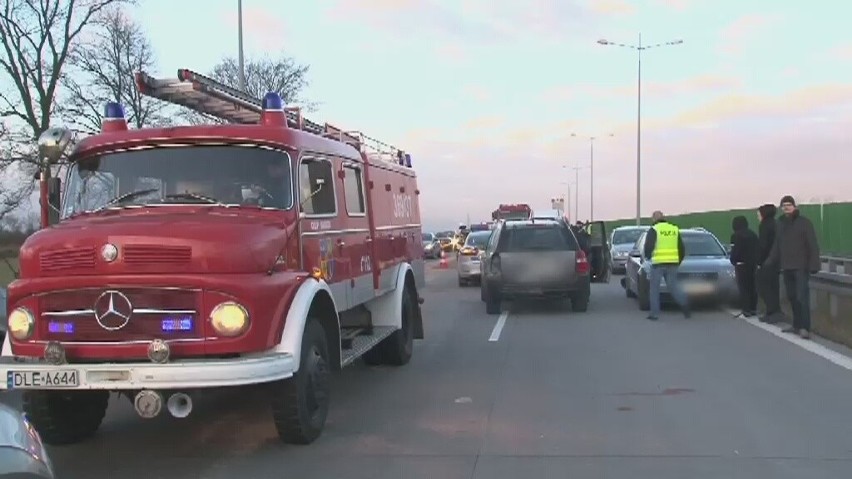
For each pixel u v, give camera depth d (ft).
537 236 51.75
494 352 37.24
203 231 19.61
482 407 26.18
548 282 50.80
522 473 19.24
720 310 51.78
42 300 19.57
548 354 36.27
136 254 19.16
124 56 114.21
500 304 54.19
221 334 19.07
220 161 22.48
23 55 105.29
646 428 23.09
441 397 27.81
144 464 20.74
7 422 12.40
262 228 20.67
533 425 23.72
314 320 22.57
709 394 27.22
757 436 22.06
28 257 19.84
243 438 23.03
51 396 21.44
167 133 22.49
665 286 50.14
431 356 36.45
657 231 47.39
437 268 118.11
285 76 140.26
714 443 21.45
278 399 21.07
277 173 22.34
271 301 19.79
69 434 22.33
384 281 31.42
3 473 11.53
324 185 24.62
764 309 50.75
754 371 31.12
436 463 20.21
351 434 23.11
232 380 18.57
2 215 104.47
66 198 22.67
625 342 39.11
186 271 19.13
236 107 28.89
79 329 19.30
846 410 24.80
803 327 39.60
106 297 19.21
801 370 31.22
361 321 31.81
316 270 23.25
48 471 12.53
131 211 21.75
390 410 25.95
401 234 34.68
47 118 106.63
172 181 22.40
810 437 21.89
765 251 45.03
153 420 25.36
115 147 22.63
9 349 20.21
